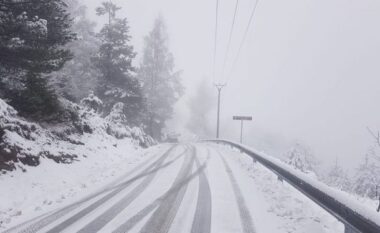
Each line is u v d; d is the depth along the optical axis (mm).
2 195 8898
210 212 7664
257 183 10828
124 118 27562
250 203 8445
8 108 12180
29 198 9297
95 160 15242
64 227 6789
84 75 38406
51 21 15539
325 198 6535
